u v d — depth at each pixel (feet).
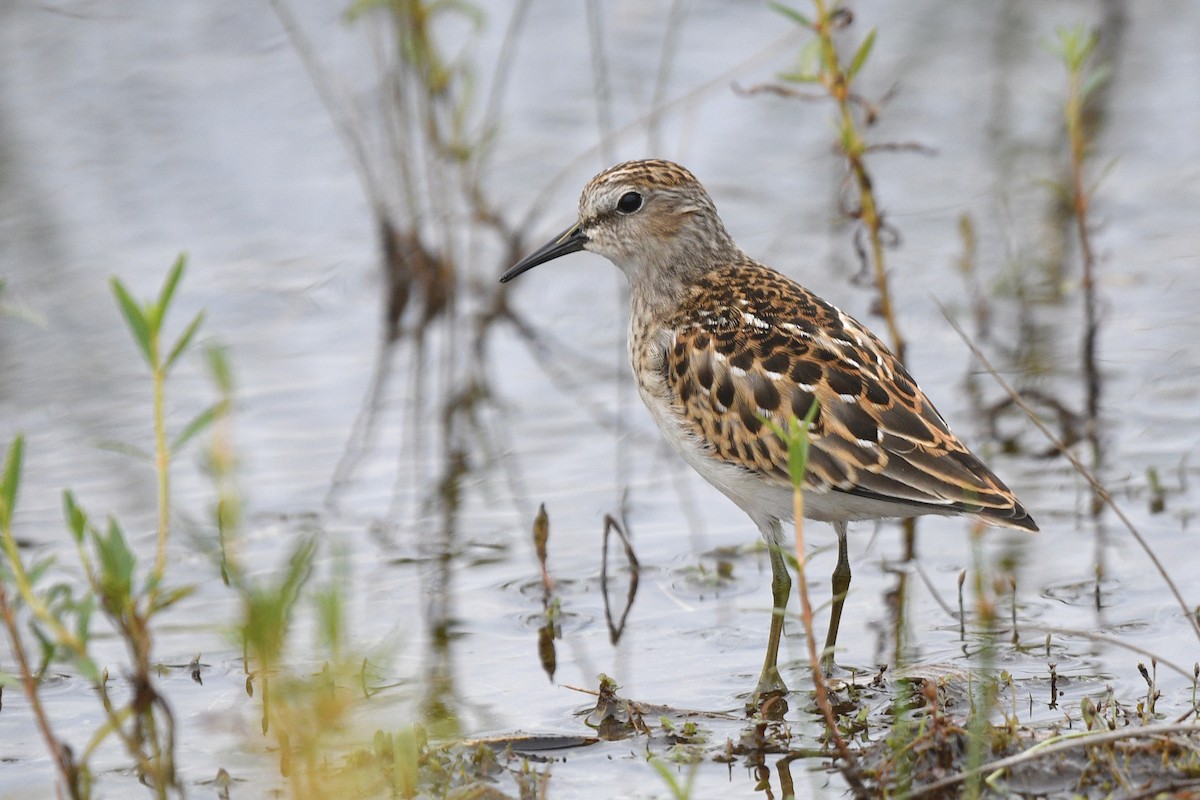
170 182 58.29
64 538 40.32
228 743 31.58
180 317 51.90
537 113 62.18
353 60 63.31
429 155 56.39
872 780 28.96
